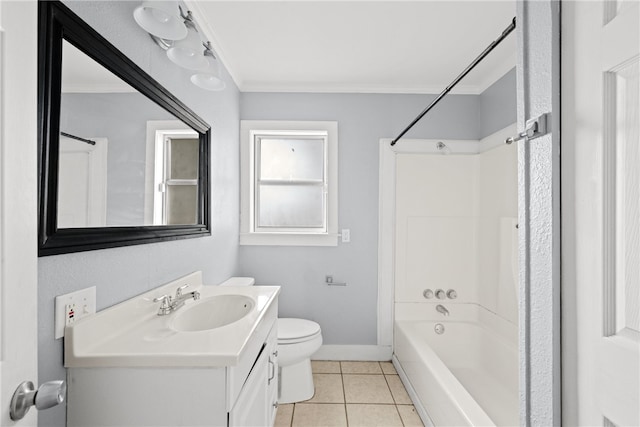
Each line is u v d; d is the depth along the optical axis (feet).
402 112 9.52
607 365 2.08
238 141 9.33
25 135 1.99
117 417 3.23
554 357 2.50
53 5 2.92
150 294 4.51
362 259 9.46
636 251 1.95
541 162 2.68
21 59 1.96
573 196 2.38
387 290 9.45
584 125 2.28
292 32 6.97
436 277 9.52
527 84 2.91
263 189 9.81
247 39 7.24
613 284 2.08
